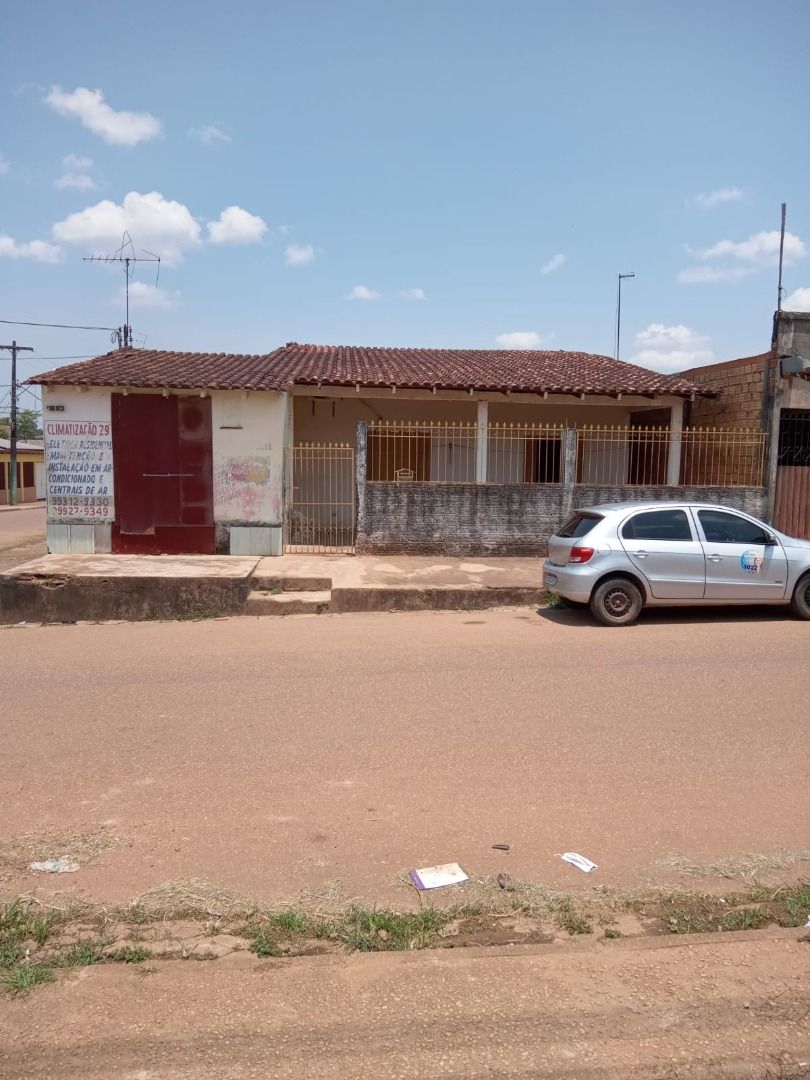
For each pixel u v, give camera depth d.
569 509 14.01
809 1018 2.76
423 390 15.12
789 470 14.38
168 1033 2.66
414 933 3.24
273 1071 2.52
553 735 5.52
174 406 13.39
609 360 20.23
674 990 2.88
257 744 5.39
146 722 5.86
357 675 7.15
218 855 3.89
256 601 10.62
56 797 4.56
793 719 5.84
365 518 13.82
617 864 3.80
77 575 10.50
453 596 10.72
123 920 3.34
